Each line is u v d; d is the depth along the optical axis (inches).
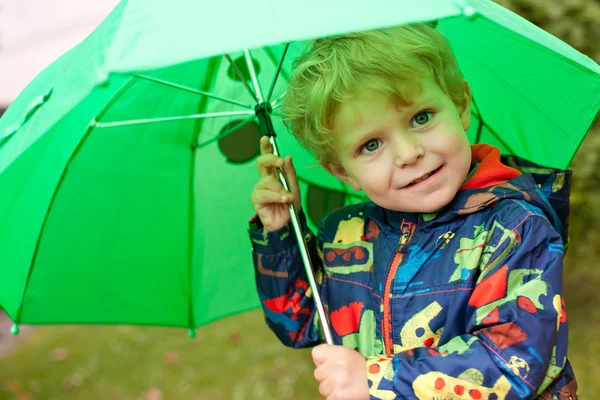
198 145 58.1
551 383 39.5
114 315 58.3
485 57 50.9
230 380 135.7
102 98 46.3
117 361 154.5
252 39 27.2
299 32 27.3
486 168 45.0
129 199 56.6
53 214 52.4
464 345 38.7
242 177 60.8
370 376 39.4
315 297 47.9
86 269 56.3
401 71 41.0
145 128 54.5
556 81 49.6
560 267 39.2
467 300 41.7
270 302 53.9
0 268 50.1
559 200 46.4
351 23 27.4
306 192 61.6
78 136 49.5
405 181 42.4
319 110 43.6
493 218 42.3
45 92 34.9
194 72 54.1
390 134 42.1
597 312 131.9
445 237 44.4
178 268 59.7
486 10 32.9
